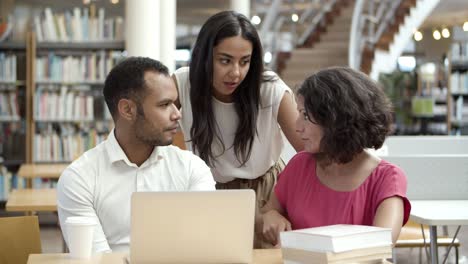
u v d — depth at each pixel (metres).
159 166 2.64
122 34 8.88
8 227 2.81
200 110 3.03
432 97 14.08
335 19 13.23
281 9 13.89
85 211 2.55
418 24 13.16
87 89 8.95
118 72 2.50
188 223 2.04
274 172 3.21
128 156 2.59
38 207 4.45
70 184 2.56
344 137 2.31
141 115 2.48
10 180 8.80
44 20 8.85
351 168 2.47
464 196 3.86
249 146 3.07
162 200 2.03
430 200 3.82
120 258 2.22
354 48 11.99
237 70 2.88
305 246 2.02
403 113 14.55
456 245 4.36
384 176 2.43
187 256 2.06
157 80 2.47
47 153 8.82
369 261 2.03
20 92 8.93
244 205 2.06
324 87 2.33
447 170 3.85
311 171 2.56
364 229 2.07
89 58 8.88
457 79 12.61
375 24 13.25
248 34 2.88
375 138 2.34
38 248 2.84
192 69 2.98
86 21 8.84
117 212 2.56
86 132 8.93
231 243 2.07
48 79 8.81
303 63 12.66
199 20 15.75
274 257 2.26
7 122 8.93
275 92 3.07
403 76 14.92
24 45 8.77
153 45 8.11
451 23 16.50
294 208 2.55
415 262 5.76
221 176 3.16
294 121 3.08
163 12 8.95
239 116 3.03
